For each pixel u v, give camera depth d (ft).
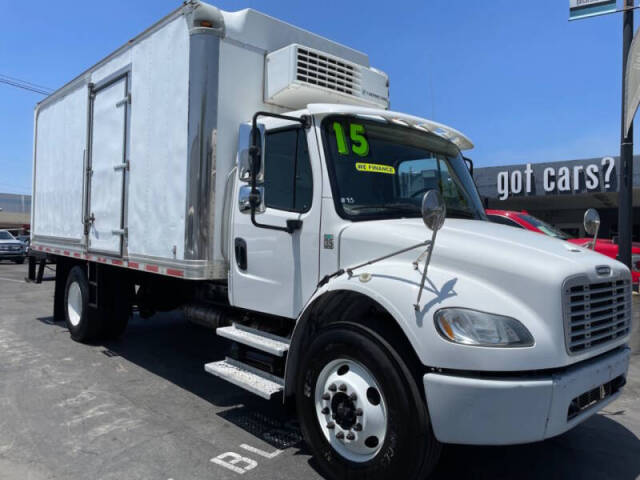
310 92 15.12
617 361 10.95
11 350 22.09
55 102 24.47
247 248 14.21
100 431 13.69
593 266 10.47
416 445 9.49
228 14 15.15
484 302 9.35
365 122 13.33
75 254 22.02
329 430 11.12
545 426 9.00
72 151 22.44
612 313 10.93
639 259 33.30
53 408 15.29
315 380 11.30
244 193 13.75
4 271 63.41
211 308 17.38
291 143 13.26
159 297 21.20
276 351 12.48
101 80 19.92
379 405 10.24
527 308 9.39
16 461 11.91
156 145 16.26
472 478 11.55
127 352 22.03
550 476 11.71
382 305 10.07
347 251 11.69
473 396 8.94
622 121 25.91
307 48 14.97
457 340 9.07
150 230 16.51
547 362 9.09
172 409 15.43
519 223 30.04
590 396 10.21
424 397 9.68
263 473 11.58
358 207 12.34
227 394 16.89
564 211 81.51
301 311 11.84
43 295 40.14
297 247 12.78
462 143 16.24
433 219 9.18
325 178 12.23
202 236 14.48
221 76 14.61
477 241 10.48
